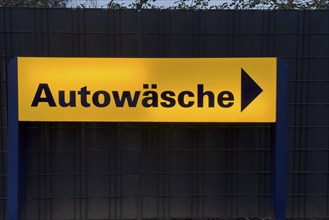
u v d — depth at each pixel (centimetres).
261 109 390
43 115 389
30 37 414
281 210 397
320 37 424
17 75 385
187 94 393
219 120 393
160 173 433
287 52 425
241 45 423
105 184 432
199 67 390
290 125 431
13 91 385
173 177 434
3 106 416
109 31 418
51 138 425
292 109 429
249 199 436
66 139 427
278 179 395
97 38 418
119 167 431
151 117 394
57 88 388
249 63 388
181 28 421
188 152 432
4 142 418
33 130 424
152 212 435
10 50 414
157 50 421
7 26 412
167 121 395
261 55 424
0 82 414
